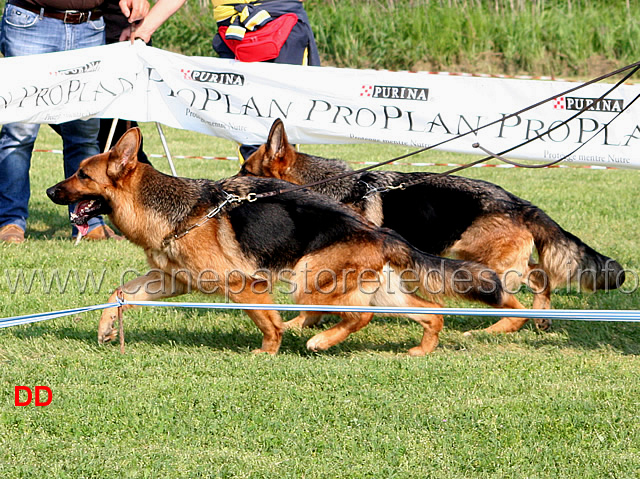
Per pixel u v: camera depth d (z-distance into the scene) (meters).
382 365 6.22
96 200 6.70
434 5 27.31
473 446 4.82
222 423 5.06
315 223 6.49
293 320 7.72
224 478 4.41
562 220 11.72
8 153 10.12
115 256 9.61
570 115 8.52
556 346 7.07
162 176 6.62
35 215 11.80
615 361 6.48
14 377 5.75
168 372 5.97
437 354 6.77
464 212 7.30
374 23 26.52
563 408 5.34
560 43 26.58
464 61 26.53
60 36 9.62
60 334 6.92
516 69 26.31
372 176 7.62
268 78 9.08
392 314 6.68
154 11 9.40
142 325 7.32
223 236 6.44
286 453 4.71
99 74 9.15
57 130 10.87
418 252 6.57
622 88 8.34
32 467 4.46
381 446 4.77
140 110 9.33
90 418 5.09
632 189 14.26
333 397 5.54
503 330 7.52
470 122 8.79
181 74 9.20
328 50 26.36
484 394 5.63
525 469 4.54
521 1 27.56
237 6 9.41
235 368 6.09
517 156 8.77
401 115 8.94
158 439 4.87
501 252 7.19
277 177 7.82
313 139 9.20
